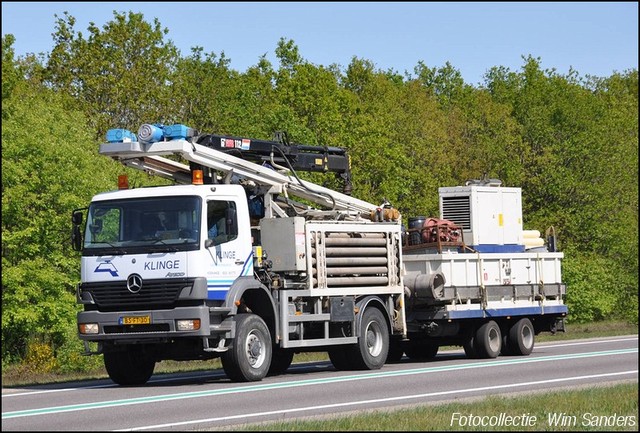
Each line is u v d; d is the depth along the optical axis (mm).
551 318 33250
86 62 48031
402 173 53531
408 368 25984
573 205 59344
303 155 27031
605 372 23609
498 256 30688
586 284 56281
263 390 20078
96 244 22094
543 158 59031
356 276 25828
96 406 17656
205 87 50062
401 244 27500
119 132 23391
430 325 28625
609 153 60938
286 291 23641
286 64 64062
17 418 16250
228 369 22078
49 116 39969
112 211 22188
